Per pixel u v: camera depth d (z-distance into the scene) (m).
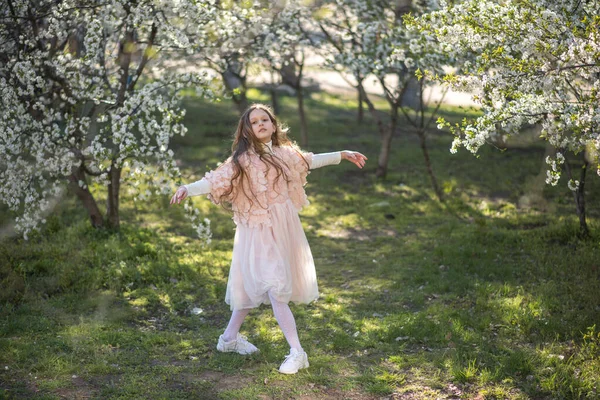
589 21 4.37
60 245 6.82
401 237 7.95
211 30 6.93
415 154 13.19
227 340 4.46
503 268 6.23
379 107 19.97
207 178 4.13
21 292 5.52
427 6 8.52
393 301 5.70
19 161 6.19
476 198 10.02
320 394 3.90
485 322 4.91
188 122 16.00
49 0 6.23
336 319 5.23
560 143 4.53
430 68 8.22
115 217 7.55
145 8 6.19
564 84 4.92
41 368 4.09
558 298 5.38
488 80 4.61
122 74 6.74
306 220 8.91
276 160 4.20
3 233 7.17
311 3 8.98
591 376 3.97
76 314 5.21
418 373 4.16
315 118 17.41
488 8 4.77
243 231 4.25
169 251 7.05
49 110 6.46
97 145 5.94
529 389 3.86
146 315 5.35
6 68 6.04
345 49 9.65
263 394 3.87
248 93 20.22
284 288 4.09
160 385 3.96
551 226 7.65
